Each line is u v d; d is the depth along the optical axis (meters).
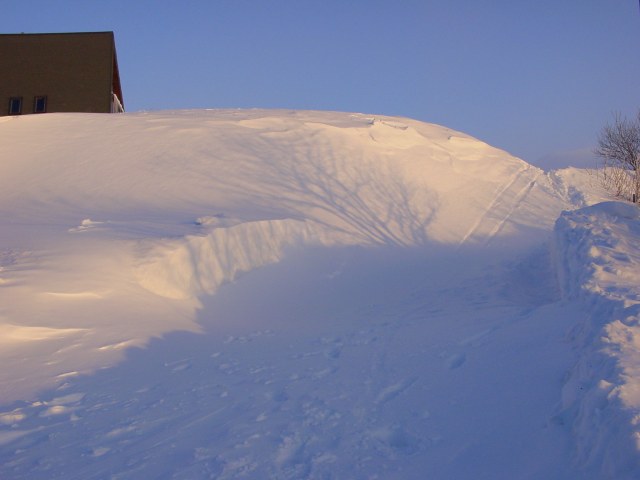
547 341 6.83
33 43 36.34
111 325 9.60
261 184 21.22
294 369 7.67
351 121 29.12
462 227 21.39
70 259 11.88
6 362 7.94
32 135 24.05
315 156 24.30
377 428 5.45
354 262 16.41
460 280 15.09
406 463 4.71
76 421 5.99
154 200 18.78
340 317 11.53
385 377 6.97
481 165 28.83
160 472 4.73
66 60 36.16
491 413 5.36
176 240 13.43
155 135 24.41
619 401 3.95
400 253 17.77
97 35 36.59
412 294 13.73
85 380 7.36
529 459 4.29
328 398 6.38
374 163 25.11
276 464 4.80
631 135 26.25
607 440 3.73
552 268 14.26
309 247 16.47
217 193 19.84
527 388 5.64
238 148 23.94
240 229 14.98
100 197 18.84
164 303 11.45
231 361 8.27
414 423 5.50
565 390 4.95
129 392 6.93
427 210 22.47
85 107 35.84
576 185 27.88
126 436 5.56
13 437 5.59
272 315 12.19
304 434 5.41
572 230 12.32
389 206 21.97
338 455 4.93
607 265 9.02
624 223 12.80
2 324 8.84
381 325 10.13
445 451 4.82
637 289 7.46
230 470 4.71
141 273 11.91
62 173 20.78
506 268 16.22
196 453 5.09
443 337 8.48
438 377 6.70
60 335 8.98
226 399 6.55
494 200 24.89
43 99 35.78
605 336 5.37
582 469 3.78
